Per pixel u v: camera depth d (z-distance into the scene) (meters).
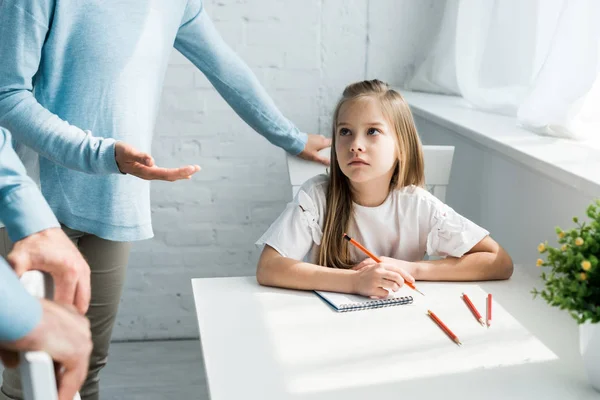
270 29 2.61
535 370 1.07
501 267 1.45
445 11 2.51
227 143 2.69
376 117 1.46
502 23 2.13
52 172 1.59
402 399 0.98
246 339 1.16
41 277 0.86
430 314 1.26
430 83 2.59
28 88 1.52
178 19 1.72
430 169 1.82
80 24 1.55
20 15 1.48
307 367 1.07
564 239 0.99
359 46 2.66
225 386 1.01
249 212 2.76
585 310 0.95
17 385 1.67
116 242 1.69
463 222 1.50
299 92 2.67
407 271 1.42
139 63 1.61
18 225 0.91
